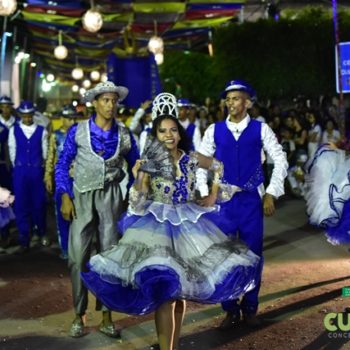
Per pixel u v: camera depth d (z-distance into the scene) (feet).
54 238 33.24
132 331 18.53
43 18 48.01
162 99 15.96
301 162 44.88
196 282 14.35
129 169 18.62
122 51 51.29
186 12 45.65
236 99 18.30
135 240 14.93
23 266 27.09
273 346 16.98
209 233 15.61
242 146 18.37
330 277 23.57
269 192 18.12
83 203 17.92
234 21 63.62
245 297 18.48
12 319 19.89
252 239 18.34
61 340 17.92
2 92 65.82
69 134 18.19
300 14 68.33
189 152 16.06
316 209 21.83
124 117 38.68
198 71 80.23
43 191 30.76
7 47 64.49
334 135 43.65
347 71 32.35
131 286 14.84
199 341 17.52
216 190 16.51
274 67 62.75
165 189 15.44
